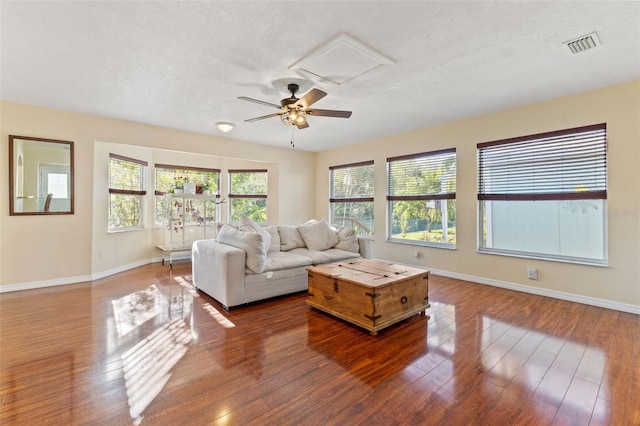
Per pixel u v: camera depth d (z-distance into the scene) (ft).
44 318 9.07
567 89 10.39
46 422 4.77
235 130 15.79
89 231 13.41
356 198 19.45
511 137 12.34
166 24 6.65
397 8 6.10
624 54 7.96
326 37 7.16
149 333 8.12
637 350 7.20
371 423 4.82
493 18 6.45
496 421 4.86
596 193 10.41
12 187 11.64
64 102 11.62
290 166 20.88
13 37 7.14
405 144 16.31
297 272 11.78
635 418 4.91
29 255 12.06
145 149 17.49
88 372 6.21
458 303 10.71
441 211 15.07
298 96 10.71
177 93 10.65
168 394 5.52
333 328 8.57
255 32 6.95
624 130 9.82
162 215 18.71
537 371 6.33
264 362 6.68
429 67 8.68
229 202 21.01
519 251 12.57
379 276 9.14
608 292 10.15
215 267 10.58
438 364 6.61
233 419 4.89
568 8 6.12
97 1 5.89
